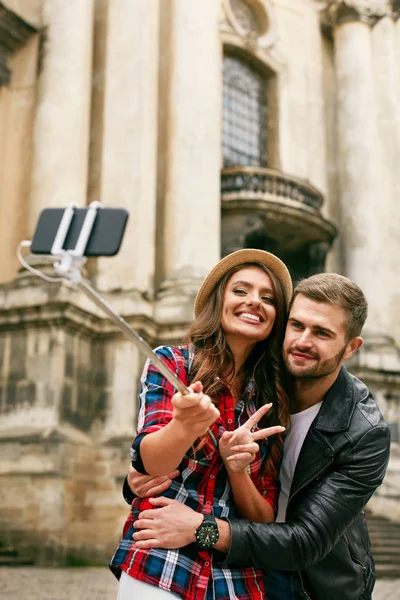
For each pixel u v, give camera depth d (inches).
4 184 719.1
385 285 909.2
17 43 744.3
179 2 768.9
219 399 97.2
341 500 94.3
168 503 87.9
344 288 98.5
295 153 923.4
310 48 977.5
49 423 577.0
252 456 89.7
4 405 596.7
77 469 577.0
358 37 975.6
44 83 698.2
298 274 902.4
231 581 88.8
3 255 697.0
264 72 932.6
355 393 102.3
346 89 962.1
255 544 88.1
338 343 98.2
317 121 956.6
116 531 573.0
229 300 101.3
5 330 614.5
